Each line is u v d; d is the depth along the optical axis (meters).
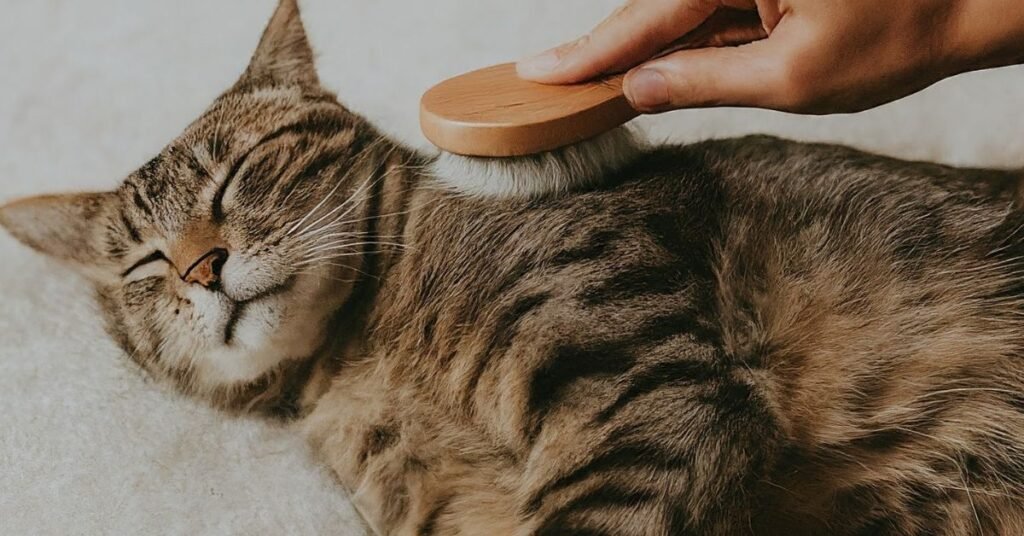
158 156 0.60
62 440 0.60
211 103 0.67
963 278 0.55
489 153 0.50
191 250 0.56
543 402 0.51
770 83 0.48
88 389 0.62
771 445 0.52
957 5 0.47
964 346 0.54
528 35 0.74
